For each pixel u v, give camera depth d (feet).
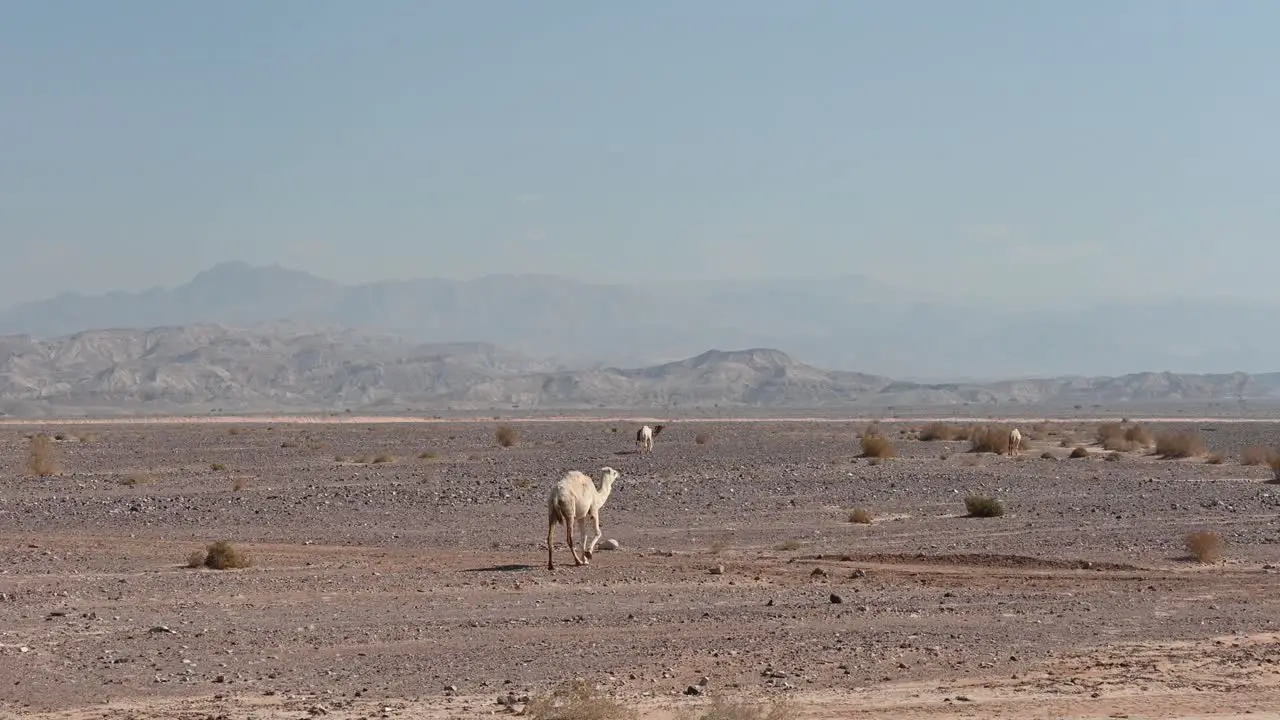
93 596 120.37
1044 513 193.77
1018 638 99.19
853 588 126.21
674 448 376.89
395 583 128.26
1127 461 305.32
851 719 72.23
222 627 104.88
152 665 90.68
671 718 73.05
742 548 158.92
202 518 193.77
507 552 154.81
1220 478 256.11
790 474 259.80
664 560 146.82
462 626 105.29
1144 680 82.84
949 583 129.59
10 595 120.37
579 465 293.43
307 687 83.71
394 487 237.25
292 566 141.90
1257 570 139.13
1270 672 85.10
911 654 92.68
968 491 224.94
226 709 77.25
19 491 244.01
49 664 91.04
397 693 81.41
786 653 93.30
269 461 328.08
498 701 77.92
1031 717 72.54
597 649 95.55
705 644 97.14
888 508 201.67
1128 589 125.80
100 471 298.15
